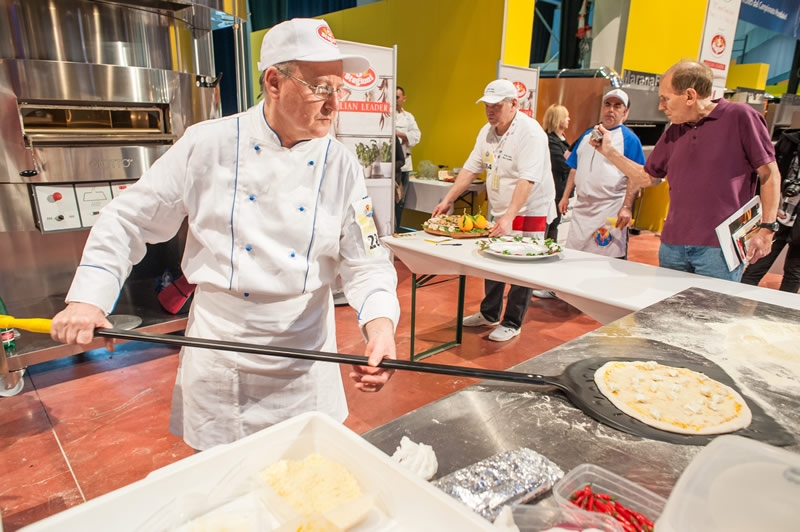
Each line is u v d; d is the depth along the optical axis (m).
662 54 5.74
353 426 2.37
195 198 1.23
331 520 0.66
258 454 0.75
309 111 1.10
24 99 2.32
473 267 2.37
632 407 1.00
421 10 5.45
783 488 0.63
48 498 1.88
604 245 3.53
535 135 2.90
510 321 3.39
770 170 2.11
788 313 1.58
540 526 0.67
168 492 0.67
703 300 1.71
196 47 3.03
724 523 0.59
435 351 3.15
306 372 1.37
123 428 2.31
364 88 3.75
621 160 2.57
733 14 6.31
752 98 6.92
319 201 1.27
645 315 1.55
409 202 5.57
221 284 1.25
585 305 1.92
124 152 2.61
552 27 8.26
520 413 1.00
